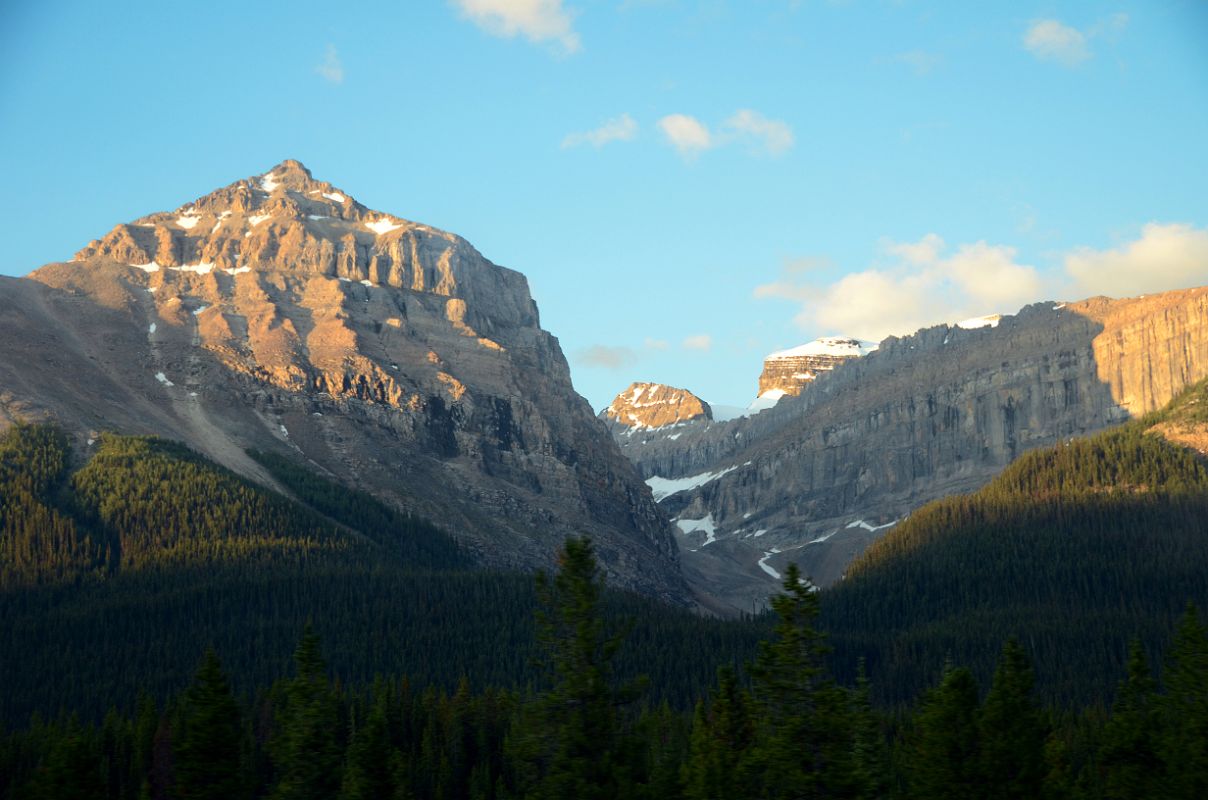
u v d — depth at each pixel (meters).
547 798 100.31
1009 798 120.00
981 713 123.62
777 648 103.12
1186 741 120.75
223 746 119.94
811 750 100.75
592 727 102.44
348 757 126.12
